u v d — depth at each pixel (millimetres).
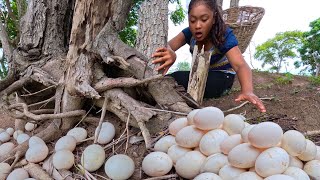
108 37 2346
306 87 4285
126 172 1745
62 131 2379
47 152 2111
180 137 1756
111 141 2148
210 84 3504
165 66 2289
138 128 2227
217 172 1565
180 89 2404
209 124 1698
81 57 2316
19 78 2818
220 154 1620
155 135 2123
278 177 1311
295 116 3037
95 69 2367
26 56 2818
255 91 4184
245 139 1540
